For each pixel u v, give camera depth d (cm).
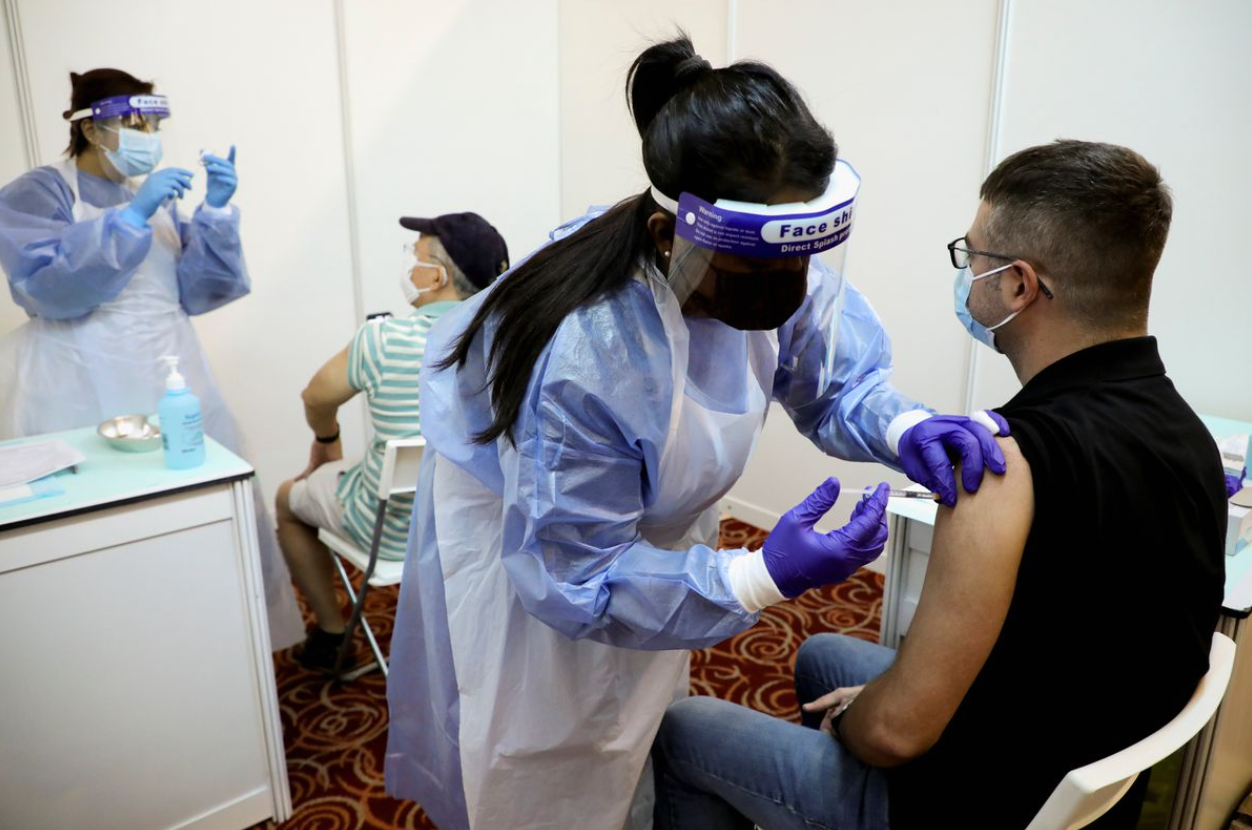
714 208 75
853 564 84
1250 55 172
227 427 221
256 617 157
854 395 117
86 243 179
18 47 239
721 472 104
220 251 205
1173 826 123
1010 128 214
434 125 323
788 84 80
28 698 135
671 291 87
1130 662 79
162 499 142
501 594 113
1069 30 199
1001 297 92
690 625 89
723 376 99
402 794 147
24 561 130
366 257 317
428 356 113
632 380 88
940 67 225
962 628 78
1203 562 80
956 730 86
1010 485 78
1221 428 173
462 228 185
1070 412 81
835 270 103
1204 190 184
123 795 148
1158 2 183
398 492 182
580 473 88
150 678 147
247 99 281
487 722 116
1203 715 77
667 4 297
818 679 127
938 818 88
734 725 109
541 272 92
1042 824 72
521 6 333
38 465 147
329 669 219
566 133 353
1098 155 85
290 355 308
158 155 188
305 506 204
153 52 261
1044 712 80
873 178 247
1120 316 86
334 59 296
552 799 120
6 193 185
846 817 96
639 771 119
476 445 101
